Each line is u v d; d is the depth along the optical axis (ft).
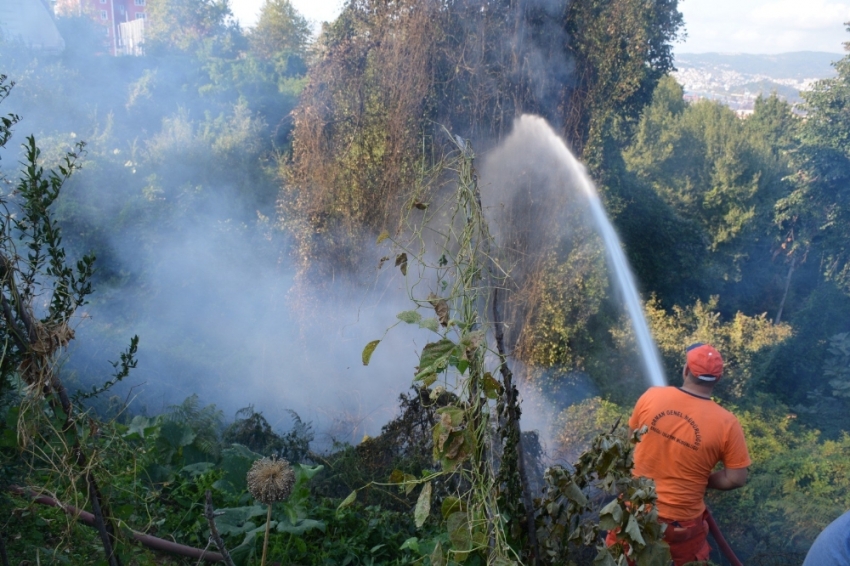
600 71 32.45
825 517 17.31
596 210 32.71
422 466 15.67
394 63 30.68
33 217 7.27
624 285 36.55
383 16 30.81
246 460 12.48
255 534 9.95
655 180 89.81
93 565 8.29
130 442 12.48
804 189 62.28
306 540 11.21
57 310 7.41
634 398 33.83
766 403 37.73
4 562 7.91
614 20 31.89
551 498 8.23
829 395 44.19
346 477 14.92
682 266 69.10
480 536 6.87
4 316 7.02
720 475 10.09
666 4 44.06
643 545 6.91
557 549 8.21
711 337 39.75
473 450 6.95
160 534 10.25
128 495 9.17
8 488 8.31
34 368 7.03
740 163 93.04
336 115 32.37
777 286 90.02
